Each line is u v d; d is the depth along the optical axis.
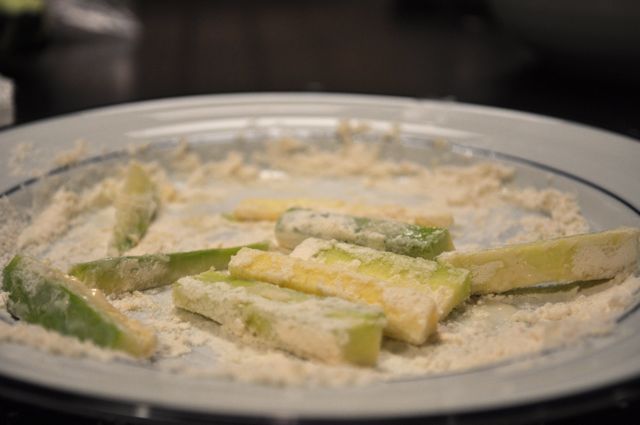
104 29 0.83
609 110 0.61
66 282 0.34
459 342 0.33
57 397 0.27
